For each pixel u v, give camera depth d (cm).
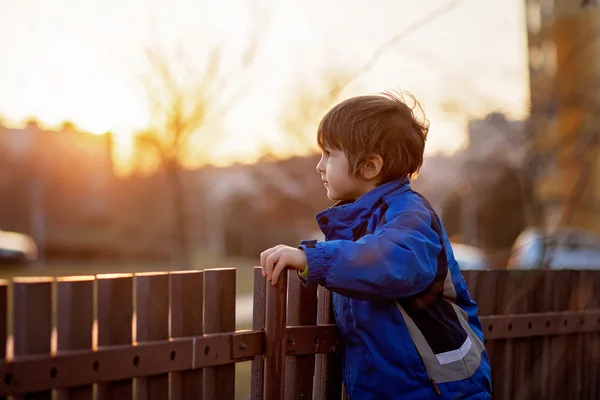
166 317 186
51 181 3033
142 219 2492
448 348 194
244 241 2625
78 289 169
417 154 213
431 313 194
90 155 2833
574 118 492
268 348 200
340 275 179
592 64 502
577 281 315
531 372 296
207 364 191
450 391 192
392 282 180
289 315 217
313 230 2142
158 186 2319
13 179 3095
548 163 487
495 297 283
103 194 2770
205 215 2648
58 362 162
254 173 1142
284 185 1025
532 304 297
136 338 181
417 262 183
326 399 220
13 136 3020
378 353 195
